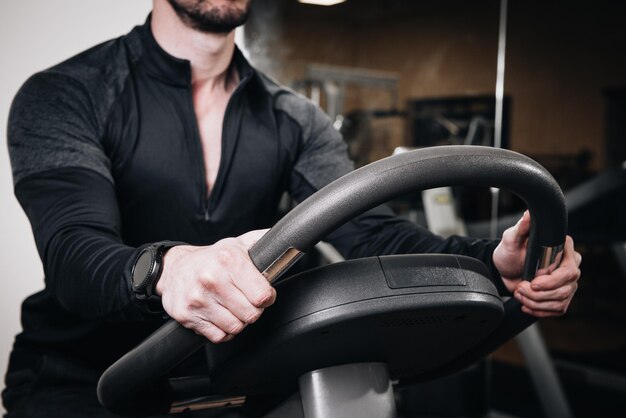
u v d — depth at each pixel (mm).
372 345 728
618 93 3270
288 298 685
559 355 3246
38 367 1193
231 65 1328
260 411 856
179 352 690
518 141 3428
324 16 3215
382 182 610
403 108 3367
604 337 3365
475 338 816
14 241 1522
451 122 3402
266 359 708
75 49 1568
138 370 713
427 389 2916
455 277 709
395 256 708
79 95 1166
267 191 1341
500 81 3434
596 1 3320
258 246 631
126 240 1239
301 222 615
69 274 826
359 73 3260
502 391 3316
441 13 3400
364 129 3303
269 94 1386
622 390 3062
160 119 1232
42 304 1221
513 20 3424
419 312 688
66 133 1102
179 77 1233
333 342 699
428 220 2947
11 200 1520
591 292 3389
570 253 862
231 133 1293
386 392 762
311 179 1394
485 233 3307
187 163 1241
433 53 3398
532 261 837
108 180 1065
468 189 3396
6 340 1508
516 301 903
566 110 3371
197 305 638
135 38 1263
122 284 730
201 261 639
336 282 680
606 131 3299
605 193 3309
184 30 1238
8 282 1518
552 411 2703
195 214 1254
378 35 3322
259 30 3105
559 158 3391
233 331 647
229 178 1286
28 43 1525
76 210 949
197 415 1205
